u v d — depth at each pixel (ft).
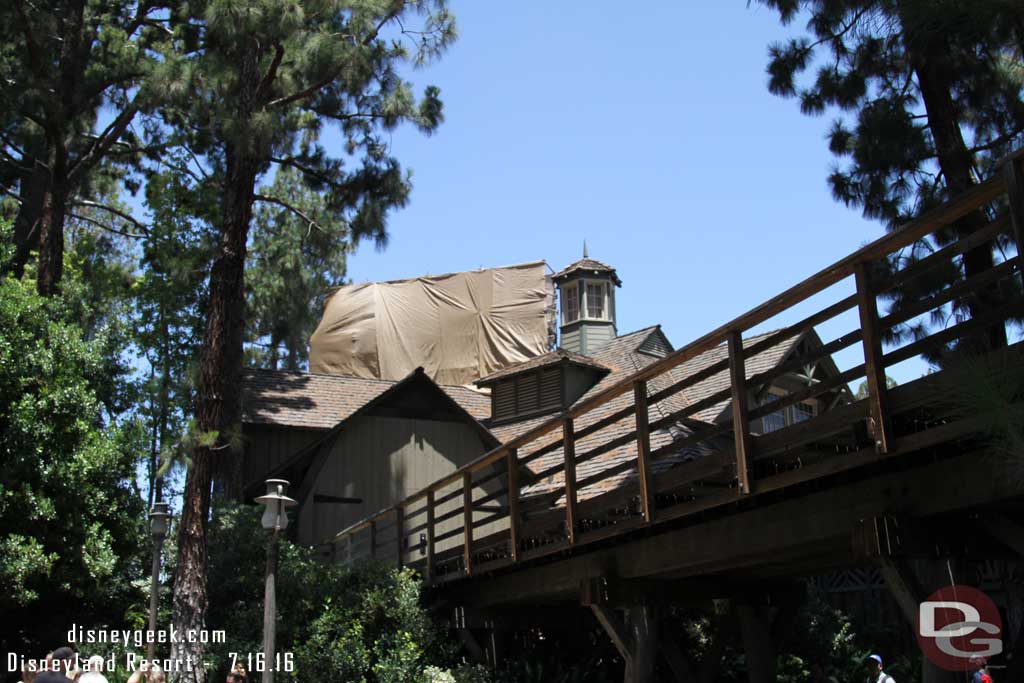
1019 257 19.06
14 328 52.60
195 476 46.44
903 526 23.80
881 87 40.14
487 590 48.14
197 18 61.57
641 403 31.86
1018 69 36.32
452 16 52.39
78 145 68.85
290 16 46.96
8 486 48.73
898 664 57.16
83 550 50.31
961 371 17.34
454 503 70.08
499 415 75.61
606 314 90.94
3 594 46.11
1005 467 17.78
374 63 52.44
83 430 52.31
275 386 74.64
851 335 23.77
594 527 36.63
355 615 49.14
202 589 45.52
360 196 62.44
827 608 61.31
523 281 104.22
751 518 30.25
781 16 40.60
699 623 52.85
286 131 57.72
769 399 60.90
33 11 59.98
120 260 97.55
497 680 48.62
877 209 38.47
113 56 67.00
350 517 66.80
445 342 103.91
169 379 54.03
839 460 23.79
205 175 72.79
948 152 35.99
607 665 52.80
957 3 21.59
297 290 111.04
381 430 69.62
